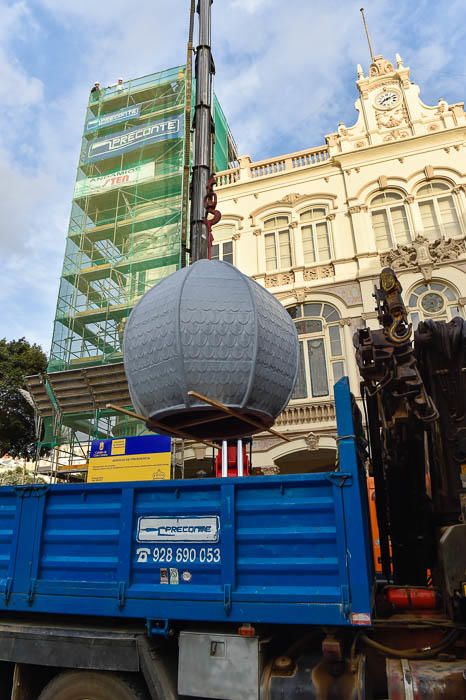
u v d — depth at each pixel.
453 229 17.11
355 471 3.74
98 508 4.35
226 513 3.92
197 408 4.56
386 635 4.05
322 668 3.69
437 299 16.20
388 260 17.08
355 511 3.64
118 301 19.56
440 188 17.81
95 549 4.28
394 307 4.25
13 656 4.27
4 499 4.76
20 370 26.66
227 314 4.66
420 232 17.36
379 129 19.28
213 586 3.86
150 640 4.01
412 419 4.55
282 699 3.58
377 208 18.17
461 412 4.42
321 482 3.80
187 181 20.02
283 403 5.04
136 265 19.70
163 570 4.00
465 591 3.82
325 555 3.68
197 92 8.59
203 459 17.11
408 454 4.98
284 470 17.45
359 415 4.54
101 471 14.34
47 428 17.98
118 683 3.99
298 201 19.27
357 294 17.14
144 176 21.31
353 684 3.57
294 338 5.25
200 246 7.39
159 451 14.05
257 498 3.92
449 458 4.50
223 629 3.90
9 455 24.39
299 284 17.94
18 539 4.51
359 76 20.41
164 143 21.75
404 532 5.44
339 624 3.50
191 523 4.02
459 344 4.41
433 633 3.98
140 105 23.03
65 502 4.50
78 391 17.42
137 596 3.99
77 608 4.13
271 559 3.78
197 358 4.52
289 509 3.82
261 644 3.74
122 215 20.97
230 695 3.65
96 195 21.78
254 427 5.45
